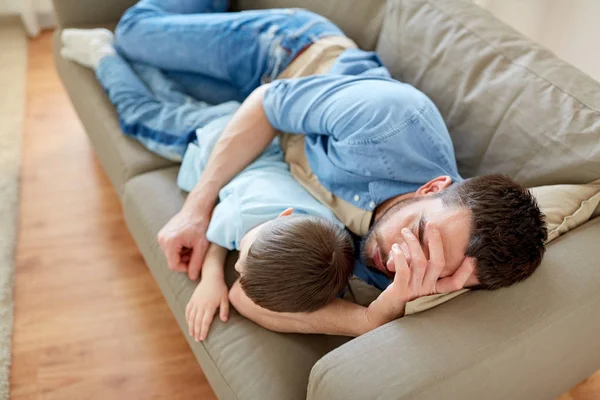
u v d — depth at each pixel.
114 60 1.50
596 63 1.58
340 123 1.09
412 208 0.92
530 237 0.81
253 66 1.42
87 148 1.96
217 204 1.19
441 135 1.08
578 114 1.02
